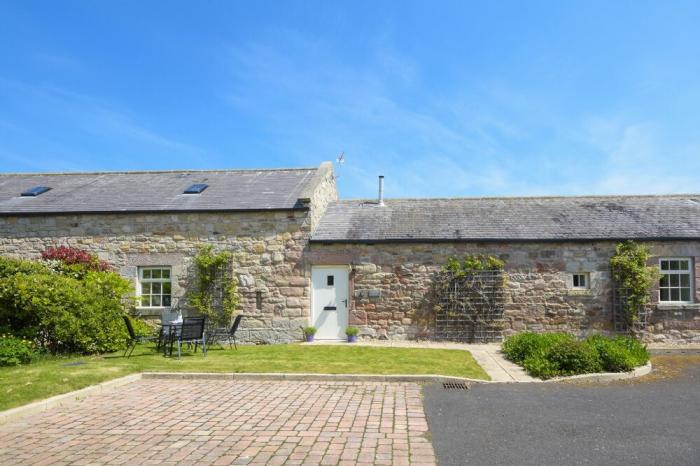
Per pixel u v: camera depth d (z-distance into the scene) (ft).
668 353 39.68
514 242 44.65
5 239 47.44
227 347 41.16
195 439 18.20
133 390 25.98
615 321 43.78
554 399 24.34
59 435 18.66
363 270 45.27
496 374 30.04
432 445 17.61
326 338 45.37
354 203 54.29
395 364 31.78
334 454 16.67
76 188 53.52
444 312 44.42
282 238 45.73
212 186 52.26
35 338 35.40
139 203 48.19
